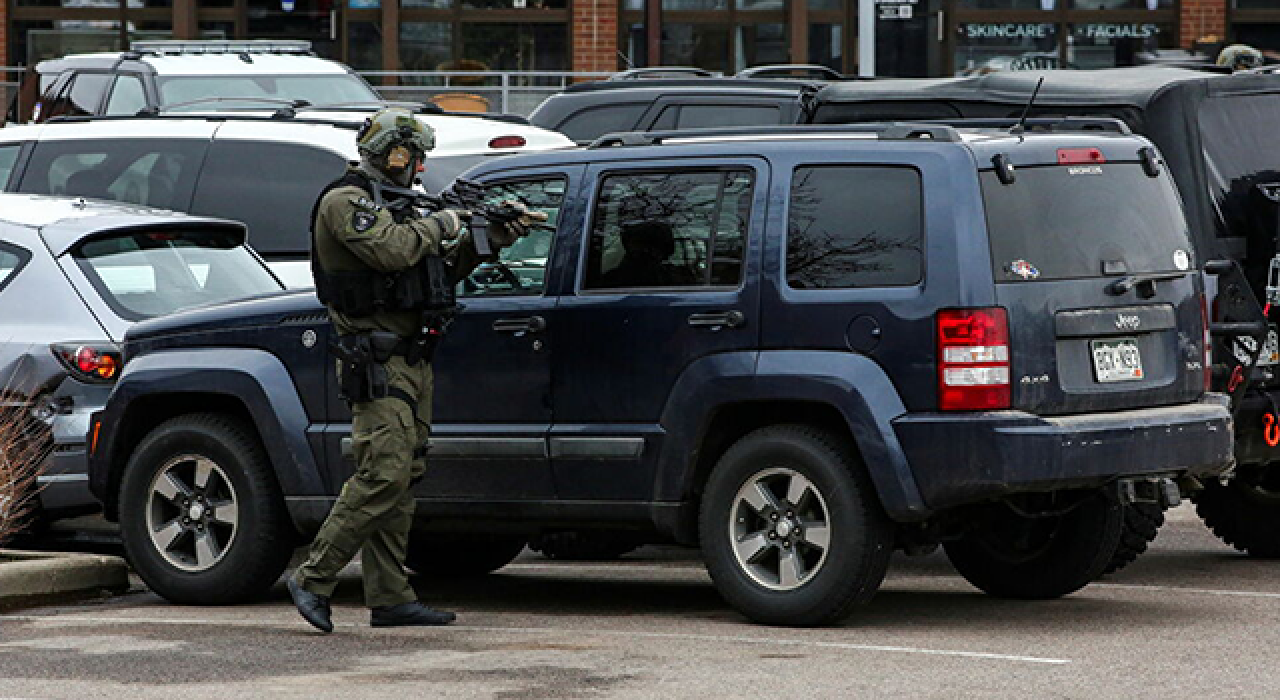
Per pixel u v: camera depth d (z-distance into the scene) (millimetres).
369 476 32781
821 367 32344
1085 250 32906
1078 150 33344
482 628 34000
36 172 55031
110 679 29266
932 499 31656
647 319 33938
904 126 33062
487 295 35500
